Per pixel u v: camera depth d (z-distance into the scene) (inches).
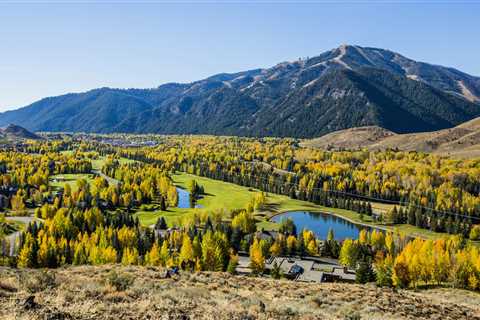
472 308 1614.2
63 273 1418.6
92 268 1665.8
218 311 845.8
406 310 1347.2
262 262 3472.0
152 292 993.5
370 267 3422.7
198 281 1514.5
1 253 3772.1
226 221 6161.4
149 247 3998.5
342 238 5319.9
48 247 3459.6
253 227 5403.5
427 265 3198.8
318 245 4805.6
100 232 4148.6
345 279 3462.1
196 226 5378.9
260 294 1354.6
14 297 783.1
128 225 5177.2
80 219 4958.2
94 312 743.7
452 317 1343.5
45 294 852.0
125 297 895.1
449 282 3206.2
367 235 4931.1
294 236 4931.1
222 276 1777.8
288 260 4013.3
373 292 1657.2
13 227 5201.8
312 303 1237.7
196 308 867.4
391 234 5290.4
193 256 3511.3
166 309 819.4
